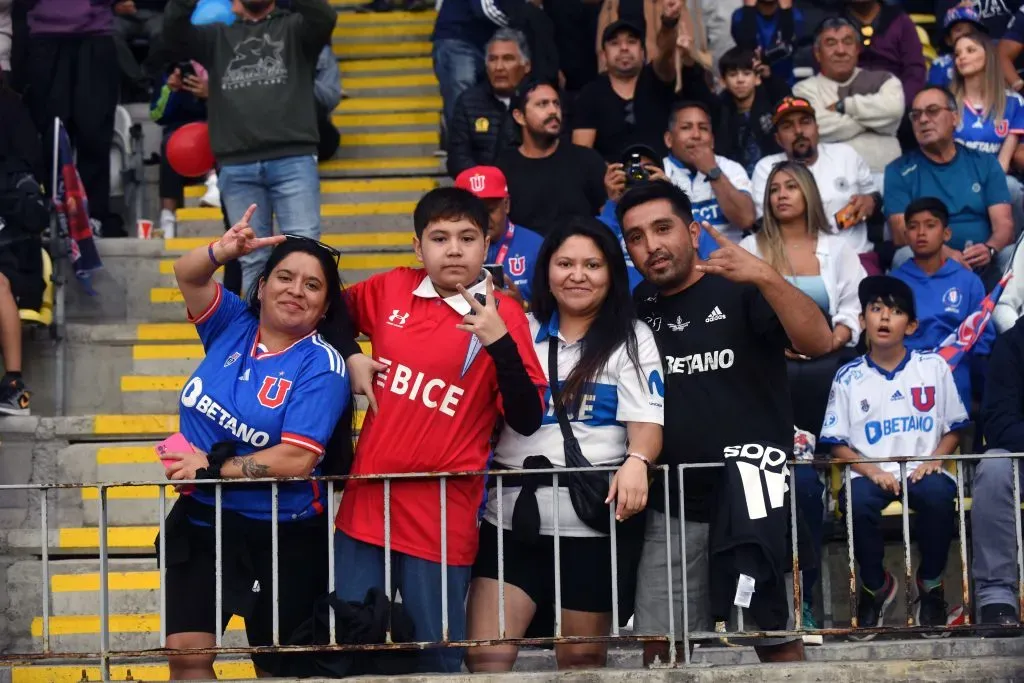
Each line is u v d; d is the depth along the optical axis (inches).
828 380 332.2
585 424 227.9
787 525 233.5
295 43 378.6
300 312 227.3
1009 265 344.2
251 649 218.2
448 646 218.8
